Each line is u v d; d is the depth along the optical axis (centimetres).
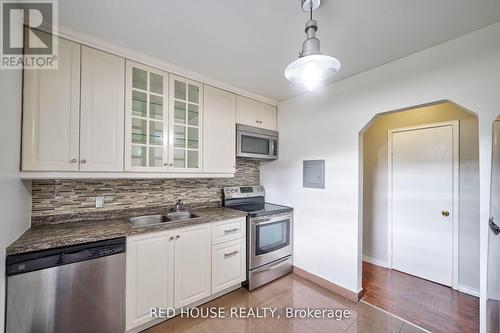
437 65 174
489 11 137
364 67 211
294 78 135
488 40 151
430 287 248
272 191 321
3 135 118
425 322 190
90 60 171
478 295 228
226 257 229
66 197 191
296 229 285
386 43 172
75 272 147
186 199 264
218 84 248
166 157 210
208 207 283
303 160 278
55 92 157
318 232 259
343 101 237
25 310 131
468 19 145
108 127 179
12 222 134
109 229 171
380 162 309
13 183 134
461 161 243
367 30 157
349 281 227
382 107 206
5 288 126
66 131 161
